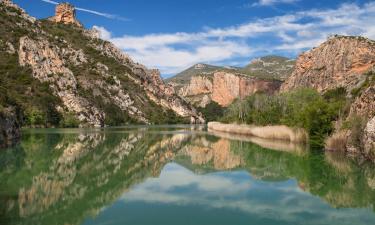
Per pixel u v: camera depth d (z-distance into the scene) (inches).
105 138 2901.1
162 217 786.2
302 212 834.2
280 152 1873.8
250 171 1374.3
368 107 1653.5
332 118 2017.7
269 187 1090.1
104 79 7504.9
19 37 6520.7
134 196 966.4
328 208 867.4
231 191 1034.1
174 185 1115.3
